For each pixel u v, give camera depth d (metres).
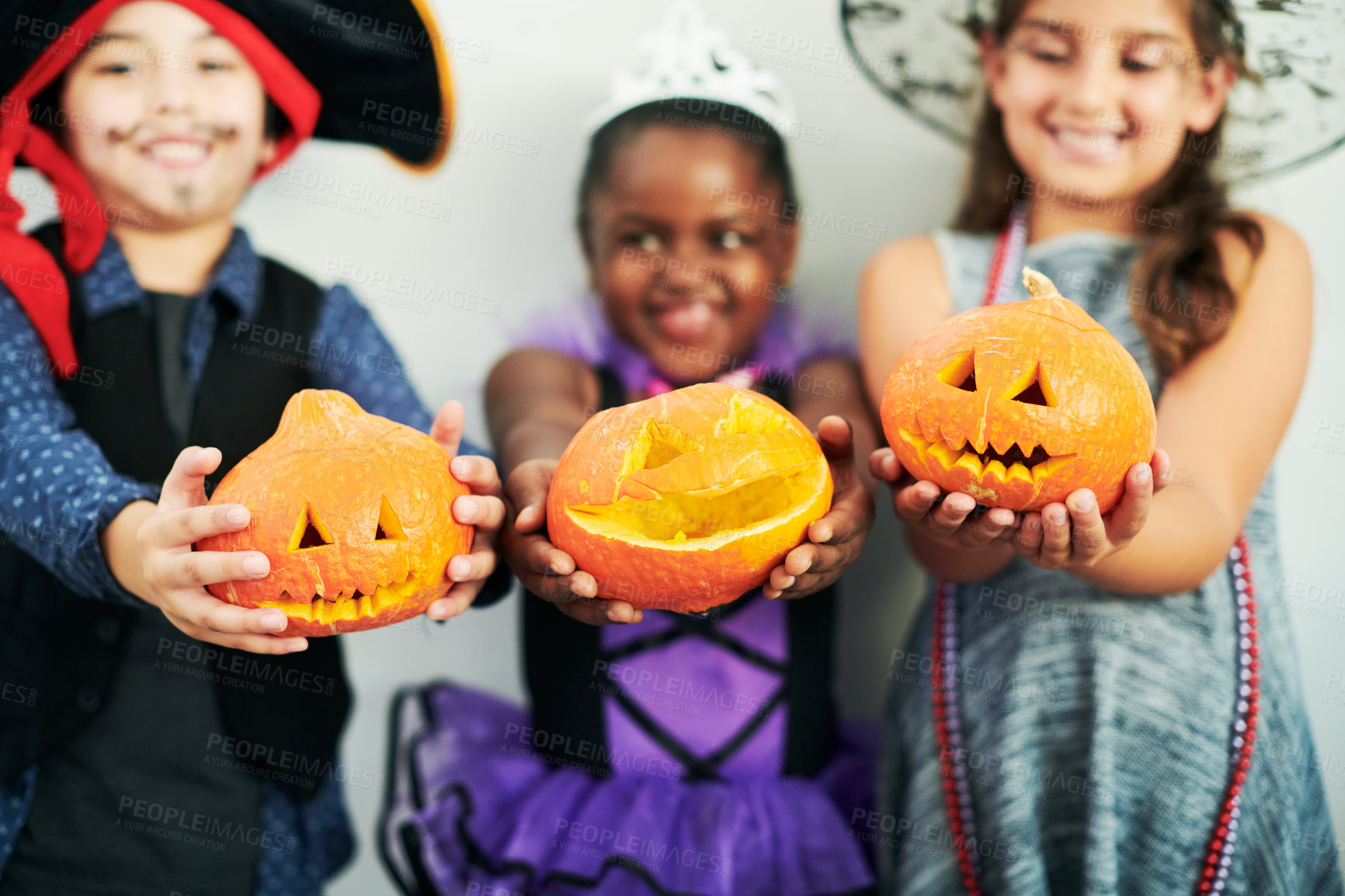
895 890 1.27
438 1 1.35
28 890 1.13
